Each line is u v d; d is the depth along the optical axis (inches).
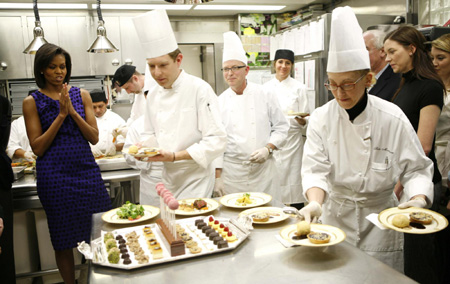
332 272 42.1
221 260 46.5
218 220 59.6
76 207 88.8
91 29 192.1
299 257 46.3
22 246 105.8
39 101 86.0
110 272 44.9
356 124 59.9
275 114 104.5
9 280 85.9
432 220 49.2
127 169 116.0
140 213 64.1
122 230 58.0
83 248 48.7
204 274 43.2
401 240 63.8
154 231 57.2
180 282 41.6
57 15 187.8
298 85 157.2
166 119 80.0
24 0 169.6
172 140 80.2
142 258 46.8
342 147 62.4
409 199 58.7
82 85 193.6
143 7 191.3
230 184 103.4
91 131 90.5
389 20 156.4
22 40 185.0
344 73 53.7
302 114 134.3
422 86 70.8
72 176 88.6
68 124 88.0
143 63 200.1
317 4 201.5
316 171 64.4
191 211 64.7
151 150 73.4
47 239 106.8
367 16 153.9
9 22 182.9
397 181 68.6
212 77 226.5
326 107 63.9
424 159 60.0
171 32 75.0
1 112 83.4
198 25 222.1
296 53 182.4
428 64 72.7
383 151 61.2
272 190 103.5
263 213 60.0
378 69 91.1
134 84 132.9
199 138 81.6
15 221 104.3
